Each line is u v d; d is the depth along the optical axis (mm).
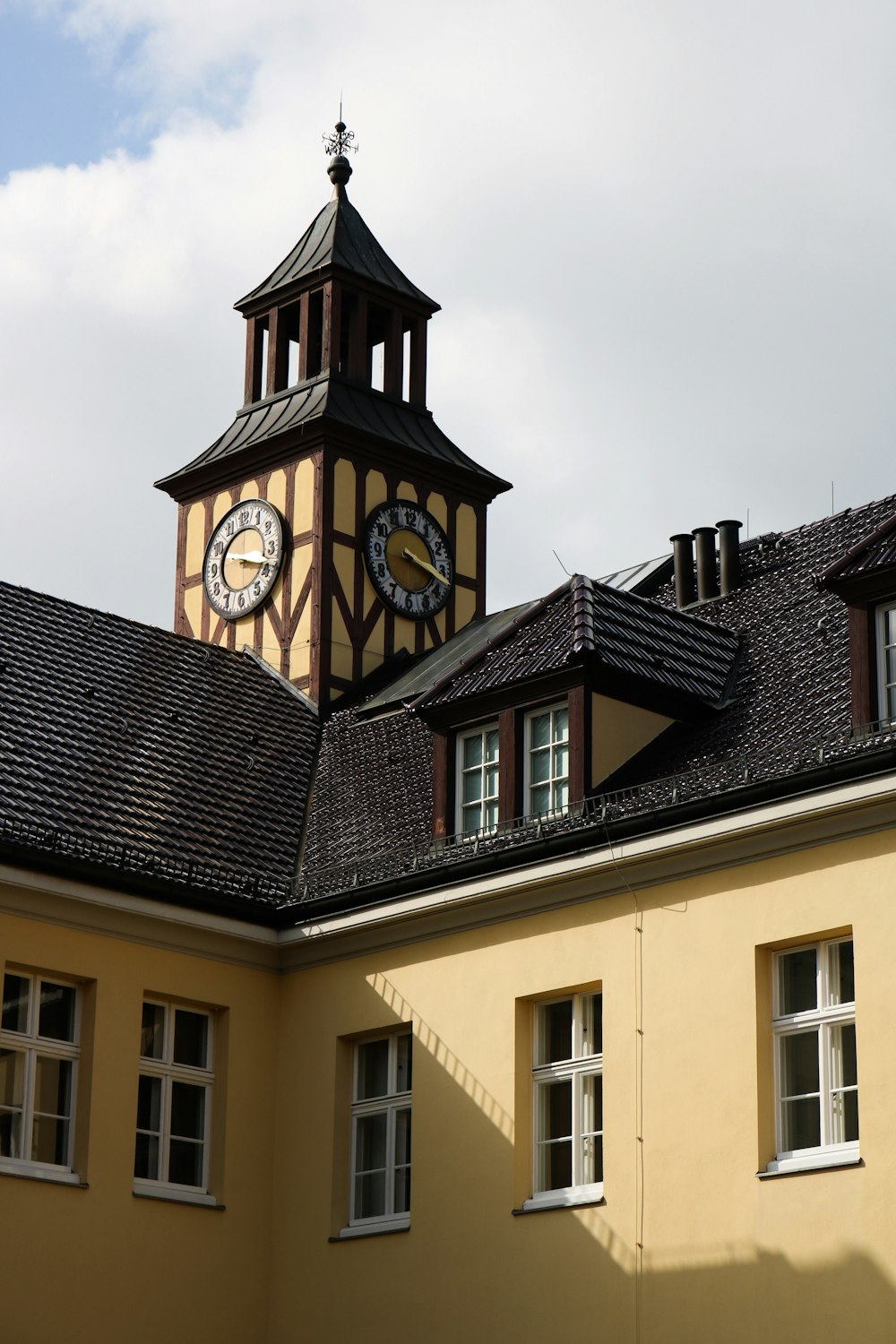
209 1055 26641
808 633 27094
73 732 28750
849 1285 20531
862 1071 20953
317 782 30984
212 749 30688
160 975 26031
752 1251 21453
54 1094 25016
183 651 33469
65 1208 24484
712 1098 22234
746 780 22375
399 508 37000
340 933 26344
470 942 25203
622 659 25672
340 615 35625
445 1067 25062
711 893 22797
